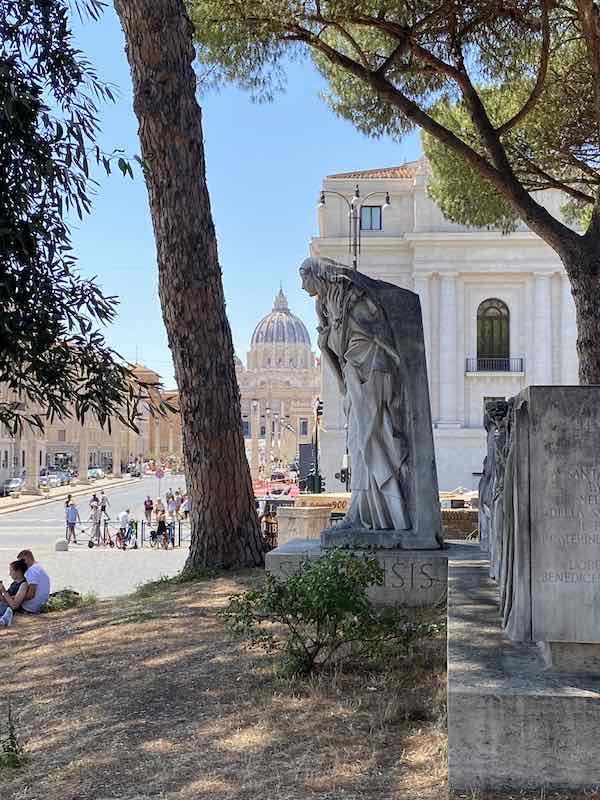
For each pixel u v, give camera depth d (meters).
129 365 6.26
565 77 15.39
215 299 12.34
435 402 52.16
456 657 4.66
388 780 4.43
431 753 4.72
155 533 30.94
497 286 52.47
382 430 9.44
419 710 5.51
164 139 12.00
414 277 51.88
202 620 8.96
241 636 7.89
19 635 9.91
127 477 107.50
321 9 14.09
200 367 12.26
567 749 4.01
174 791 4.54
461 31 13.73
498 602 6.16
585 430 4.48
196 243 12.18
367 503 9.55
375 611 7.16
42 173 5.71
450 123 16.64
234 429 12.45
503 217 20.14
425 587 8.80
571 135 15.82
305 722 5.44
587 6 11.65
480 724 4.08
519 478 4.71
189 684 6.59
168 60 11.98
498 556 6.89
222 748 5.13
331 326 9.61
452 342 51.81
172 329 12.37
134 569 21.25
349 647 6.84
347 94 16.52
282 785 4.48
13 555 26.80
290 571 9.19
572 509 4.45
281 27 13.61
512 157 16.27
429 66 14.33
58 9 6.22
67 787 4.71
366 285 9.40
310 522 16.05
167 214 12.12
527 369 52.22
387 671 6.41
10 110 5.55
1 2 6.09
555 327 52.50
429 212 51.84
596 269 12.88
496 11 13.15
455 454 51.81
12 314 5.70
